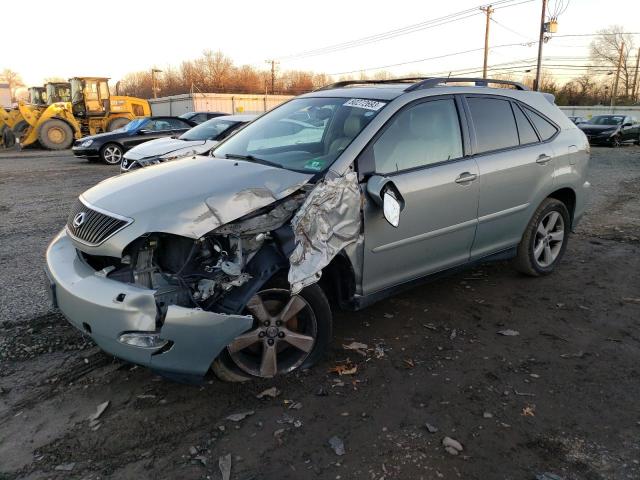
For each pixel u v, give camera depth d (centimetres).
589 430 286
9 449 270
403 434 281
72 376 335
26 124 2220
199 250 301
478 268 545
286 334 326
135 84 9456
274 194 313
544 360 361
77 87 2302
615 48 6353
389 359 359
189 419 293
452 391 322
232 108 4594
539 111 486
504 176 432
